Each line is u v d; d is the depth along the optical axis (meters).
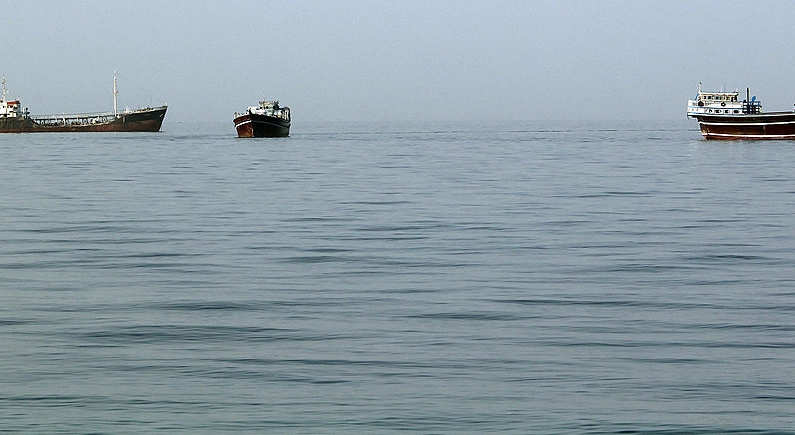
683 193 71.62
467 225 52.78
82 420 20.64
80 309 31.23
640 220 54.81
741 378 23.23
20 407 21.38
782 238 47.06
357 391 22.41
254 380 23.23
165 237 48.44
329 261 40.91
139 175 93.50
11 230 51.34
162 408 21.34
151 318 29.83
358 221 54.69
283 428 20.25
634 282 35.88
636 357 25.12
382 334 27.66
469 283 35.75
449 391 22.38
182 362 24.73
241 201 66.56
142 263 40.59
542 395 22.08
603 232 49.78
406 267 39.34
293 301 32.47
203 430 20.16
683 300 32.50
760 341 26.80
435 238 47.75
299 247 44.88
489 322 29.19
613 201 65.81
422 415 20.89
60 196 70.94
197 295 33.56
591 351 25.75
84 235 49.31
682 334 27.64
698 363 24.55
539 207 62.00
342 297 33.12
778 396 21.92
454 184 81.19
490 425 20.31
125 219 56.16
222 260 41.25
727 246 44.62
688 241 46.34
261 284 35.66
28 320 29.53
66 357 25.19
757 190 73.69
